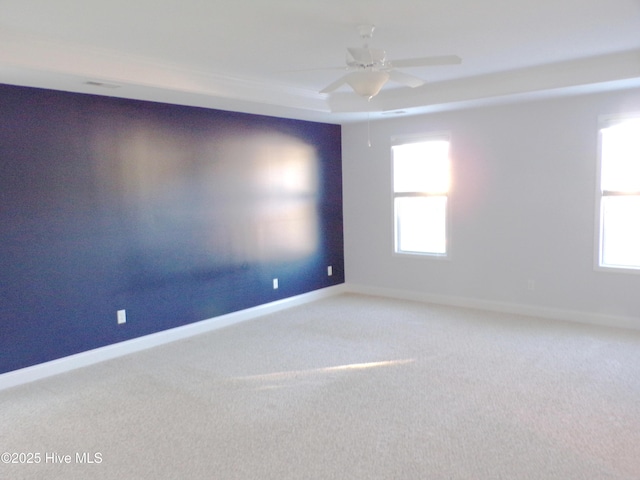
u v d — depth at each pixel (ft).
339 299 21.18
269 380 12.55
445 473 8.32
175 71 13.75
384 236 21.29
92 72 11.99
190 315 16.74
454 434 9.57
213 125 17.07
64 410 11.16
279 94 16.58
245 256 18.39
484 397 11.14
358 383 12.17
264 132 18.81
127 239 14.94
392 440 9.43
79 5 9.22
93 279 14.24
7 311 12.61
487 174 18.30
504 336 15.44
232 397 11.60
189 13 9.73
